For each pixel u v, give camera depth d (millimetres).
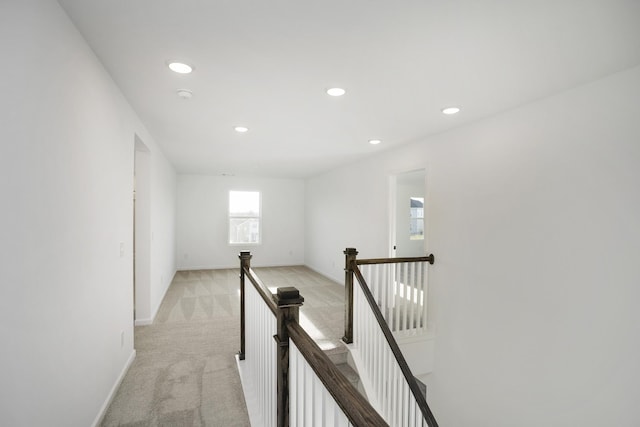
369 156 5125
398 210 7734
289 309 1460
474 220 3240
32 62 1266
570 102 2406
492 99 2639
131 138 2869
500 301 2949
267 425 1872
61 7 1494
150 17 1582
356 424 765
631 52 1874
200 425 2068
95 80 1953
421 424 2451
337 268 6344
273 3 1473
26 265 1240
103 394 2137
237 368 2805
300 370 1311
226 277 6695
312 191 7863
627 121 2076
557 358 2477
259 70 2162
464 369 3338
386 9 1513
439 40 1785
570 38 1743
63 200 1543
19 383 1197
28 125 1245
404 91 2496
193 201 7527
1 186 1093
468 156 3330
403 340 3596
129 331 2818
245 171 6988
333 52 1932
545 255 2566
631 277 2053
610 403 2160
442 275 3639
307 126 3475
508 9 1502
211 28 1679
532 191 2674
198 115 3113
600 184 2215
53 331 1450
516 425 2791
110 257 2273
